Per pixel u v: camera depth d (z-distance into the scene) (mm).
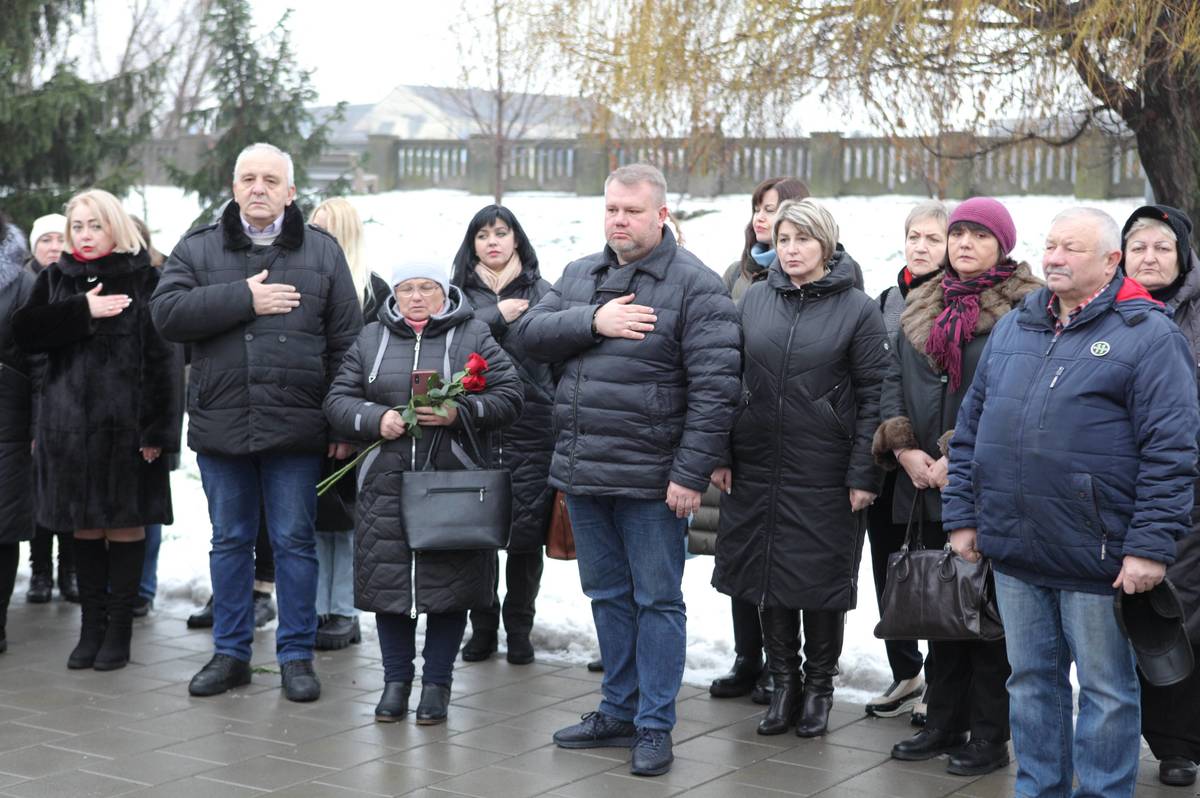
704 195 19031
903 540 5406
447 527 5156
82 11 14336
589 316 4754
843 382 5047
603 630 5043
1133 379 3859
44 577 7484
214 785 4617
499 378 5430
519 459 6074
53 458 6000
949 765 4777
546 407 6117
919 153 10102
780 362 5059
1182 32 7715
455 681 5938
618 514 4859
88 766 4809
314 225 5887
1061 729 4180
